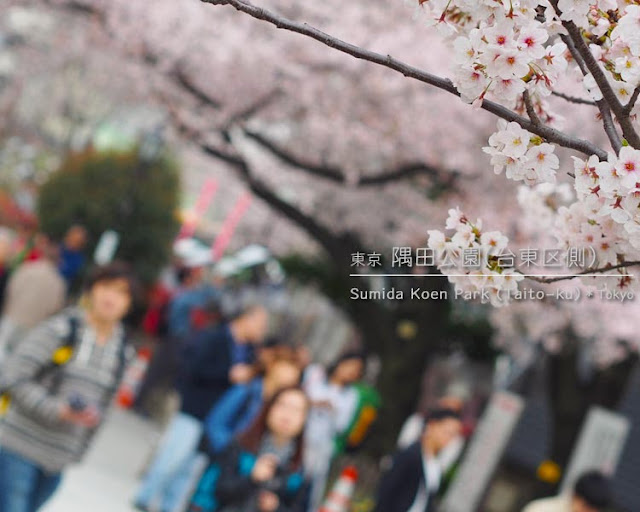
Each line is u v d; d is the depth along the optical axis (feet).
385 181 84.58
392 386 89.86
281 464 37.63
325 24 79.20
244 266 109.40
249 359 52.95
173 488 51.08
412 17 13.30
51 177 124.57
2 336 61.31
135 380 79.97
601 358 80.12
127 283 32.22
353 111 82.17
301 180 93.91
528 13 12.44
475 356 99.04
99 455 64.80
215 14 80.79
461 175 80.48
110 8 82.58
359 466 66.59
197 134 86.79
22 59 111.75
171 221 126.31
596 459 62.23
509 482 87.10
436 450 41.14
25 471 31.96
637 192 12.39
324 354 112.78
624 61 13.07
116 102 97.19
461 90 12.68
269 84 83.35
